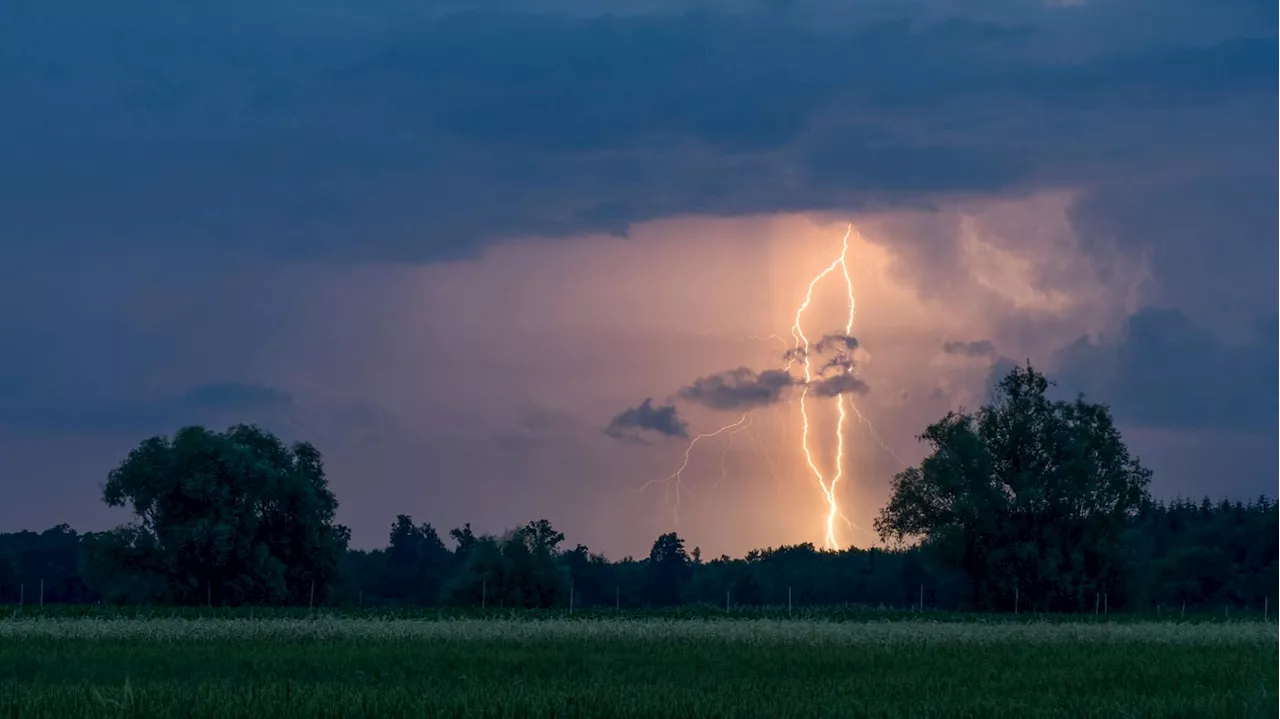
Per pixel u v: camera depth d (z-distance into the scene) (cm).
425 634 4462
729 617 6656
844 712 2414
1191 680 3072
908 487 8394
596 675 3086
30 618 5481
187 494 8156
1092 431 8269
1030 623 5472
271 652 3766
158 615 6238
